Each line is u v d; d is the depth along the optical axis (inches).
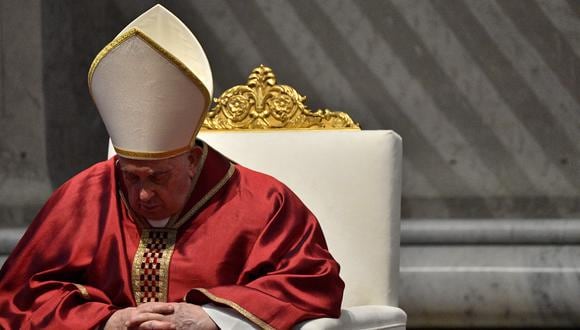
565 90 711.7
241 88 486.9
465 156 720.3
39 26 714.2
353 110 727.7
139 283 386.3
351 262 448.8
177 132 369.7
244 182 405.1
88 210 398.9
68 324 364.2
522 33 714.2
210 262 384.8
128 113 367.6
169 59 362.6
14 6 714.8
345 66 728.3
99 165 414.3
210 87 388.8
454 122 721.6
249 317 355.9
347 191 454.0
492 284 677.3
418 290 682.8
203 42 741.3
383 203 451.8
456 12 719.1
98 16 735.1
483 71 717.9
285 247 386.3
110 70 368.8
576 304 671.8
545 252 683.4
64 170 729.6
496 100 717.3
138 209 380.8
